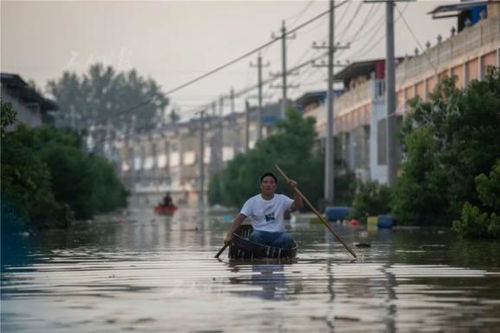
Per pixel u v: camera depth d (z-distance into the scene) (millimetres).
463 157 56938
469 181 57625
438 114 66438
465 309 19797
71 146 104875
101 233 62125
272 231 35031
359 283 25062
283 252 34625
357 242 46656
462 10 91062
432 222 66438
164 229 69188
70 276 28297
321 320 18438
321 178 127062
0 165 64000
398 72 102500
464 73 78375
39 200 69688
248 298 21953
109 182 149875
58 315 19672
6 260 35406
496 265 31141
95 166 110125
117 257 36688
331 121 101000
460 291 23016
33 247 44531
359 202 78312
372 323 18016
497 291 23016
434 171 64125
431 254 36906
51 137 103000
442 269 29516
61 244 47344
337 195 122938
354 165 125938
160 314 19578
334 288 23875
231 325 18016
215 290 23750
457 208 59656
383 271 28859
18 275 28766
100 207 131000
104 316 19438
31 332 17656
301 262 32906
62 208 71562
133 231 65438
